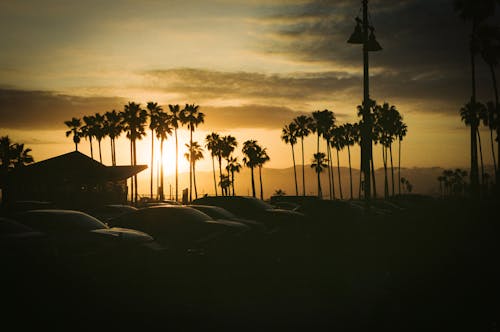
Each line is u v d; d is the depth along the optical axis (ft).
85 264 32.42
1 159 210.79
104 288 30.76
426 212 101.14
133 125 250.98
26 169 117.50
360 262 45.14
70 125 261.03
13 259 28.76
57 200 119.44
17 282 28.25
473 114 143.74
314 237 55.16
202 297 30.32
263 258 43.88
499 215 85.05
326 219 58.08
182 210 41.65
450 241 57.62
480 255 46.34
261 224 48.93
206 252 38.65
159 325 23.57
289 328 23.58
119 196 133.18
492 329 23.63
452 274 36.76
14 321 23.27
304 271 39.75
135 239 34.83
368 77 67.00
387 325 24.29
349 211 59.62
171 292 31.42
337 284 34.35
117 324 23.56
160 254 36.22
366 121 67.10
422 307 27.89
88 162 123.13
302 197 93.66
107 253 33.35
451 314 26.25
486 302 28.58
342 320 25.21
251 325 24.00
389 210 106.73
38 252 30.07
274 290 32.86
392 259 46.01
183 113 254.47
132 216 41.29
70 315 24.72
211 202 58.49
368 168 67.46
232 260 41.11
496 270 38.58
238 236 42.11
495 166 155.02
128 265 33.99
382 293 31.83
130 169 130.93
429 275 36.76
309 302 29.43
